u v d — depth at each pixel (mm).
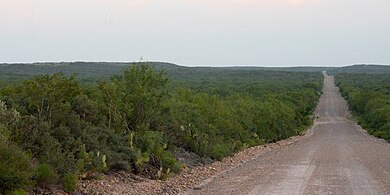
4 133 11727
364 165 19438
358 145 30562
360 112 67000
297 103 57156
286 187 14102
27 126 12680
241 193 13203
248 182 15250
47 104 14211
